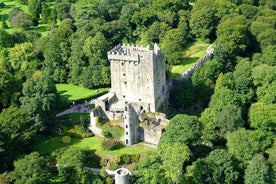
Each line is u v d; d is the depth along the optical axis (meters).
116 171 191.25
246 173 191.50
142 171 193.50
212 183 192.38
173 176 188.50
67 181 199.62
